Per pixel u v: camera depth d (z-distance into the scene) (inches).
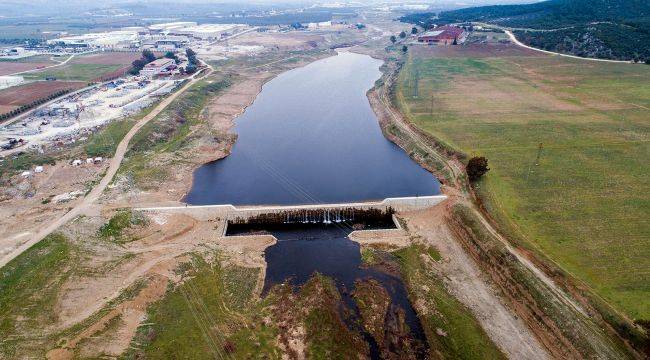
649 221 2928.2
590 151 4015.8
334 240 3196.4
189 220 3341.5
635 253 2623.0
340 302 2559.1
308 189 3885.3
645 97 5477.4
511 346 2196.1
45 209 3321.9
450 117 5142.7
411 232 3225.9
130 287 2544.3
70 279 2576.3
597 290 2347.4
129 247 2960.1
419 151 4458.7
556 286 2411.4
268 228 3395.7
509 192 3378.4
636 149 4008.4
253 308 2493.8
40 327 2234.3
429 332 2320.4
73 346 2122.3
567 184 3459.6
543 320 2273.6
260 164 4411.9
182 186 3914.9
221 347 2209.6
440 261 2866.6
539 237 2822.3
